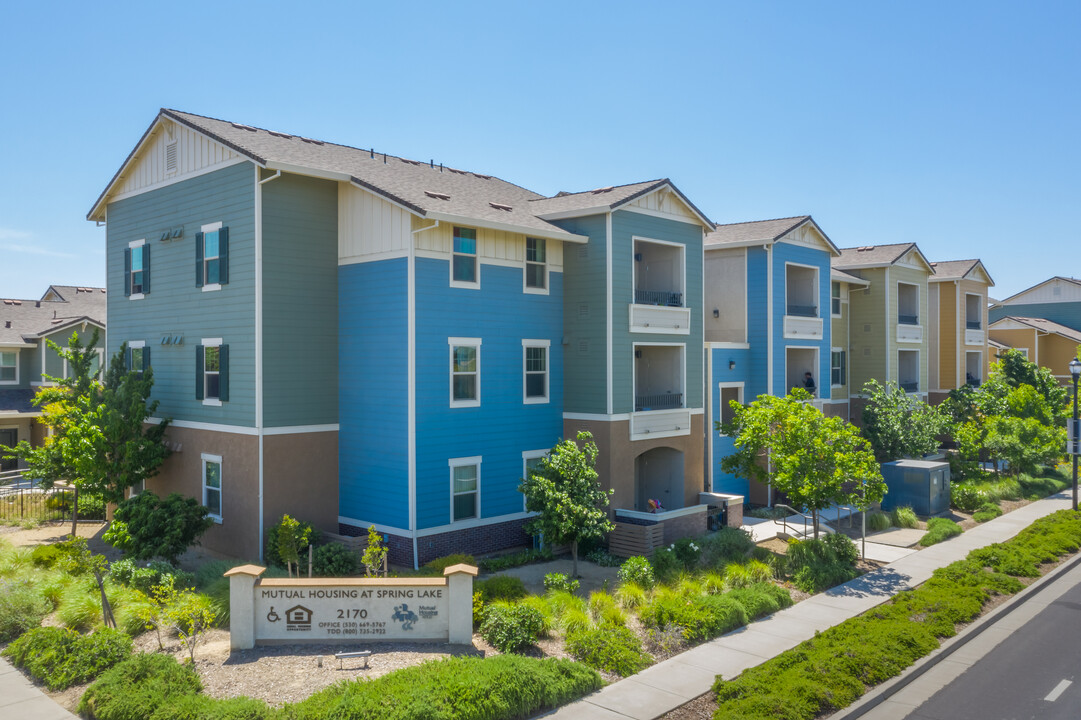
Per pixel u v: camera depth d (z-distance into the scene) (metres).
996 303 54.34
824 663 13.18
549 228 22.41
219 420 21.33
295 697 11.42
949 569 19.70
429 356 20.25
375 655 13.02
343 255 21.56
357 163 23.23
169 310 23.34
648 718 11.37
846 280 35.91
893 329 37.56
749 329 30.28
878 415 31.70
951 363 43.22
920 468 27.80
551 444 23.53
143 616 14.29
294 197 20.75
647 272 26.72
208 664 12.67
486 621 14.12
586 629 14.42
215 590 15.83
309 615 13.53
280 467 20.31
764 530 24.75
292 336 20.66
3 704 11.62
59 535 23.44
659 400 26.11
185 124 22.08
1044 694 12.77
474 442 21.36
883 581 19.27
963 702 12.48
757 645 14.62
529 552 21.16
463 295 21.11
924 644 14.49
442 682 11.18
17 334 38.66
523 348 22.75
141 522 18.34
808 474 20.17
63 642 13.00
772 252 29.92
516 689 11.33
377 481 20.67
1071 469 37.94
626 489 23.27
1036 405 38.00
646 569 17.86
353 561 18.89
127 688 11.25
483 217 20.64
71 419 22.30
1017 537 23.66
